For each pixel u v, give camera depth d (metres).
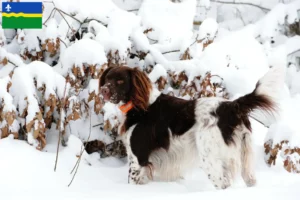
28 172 6.40
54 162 6.80
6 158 6.55
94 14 8.38
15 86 7.13
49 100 7.11
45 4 8.45
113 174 6.89
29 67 7.25
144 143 6.36
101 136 7.80
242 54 8.50
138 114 6.41
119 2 10.90
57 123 7.42
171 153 6.33
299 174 7.17
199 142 5.91
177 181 6.55
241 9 12.67
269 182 6.57
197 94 7.71
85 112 7.84
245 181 6.01
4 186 6.01
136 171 6.43
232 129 5.81
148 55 8.20
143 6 9.13
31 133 7.02
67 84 7.34
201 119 5.96
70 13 8.38
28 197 5.09
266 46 11.02
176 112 6.21
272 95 5.70
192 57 8.45
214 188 6.15
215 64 8.16
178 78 7.91
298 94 10.23
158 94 6.49
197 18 11.67
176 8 9.25
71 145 7.23
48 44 7.73
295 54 11.91
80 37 8.50
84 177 6.55
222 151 5.80
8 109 6.84
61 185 6.21
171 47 8.59
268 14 11.70
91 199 4.97
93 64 7.30
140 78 6.38
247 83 7.96
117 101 6.38
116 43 7.79
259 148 7.70
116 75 6.36
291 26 12.45
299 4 11.89
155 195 5.16
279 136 7.28
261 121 8.41
